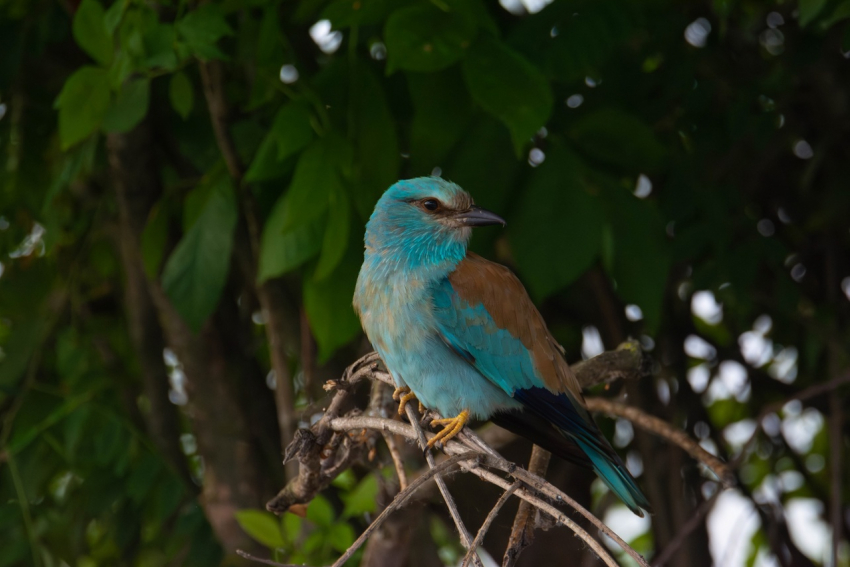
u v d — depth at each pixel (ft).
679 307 38.50
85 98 25.39
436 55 23.39
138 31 25.21
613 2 27.66
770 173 37.96
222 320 35.63
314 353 33.88
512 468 16.07
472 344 26.00
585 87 32.71
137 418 38.42
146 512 36.55
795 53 33.27
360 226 28.25
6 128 37.50
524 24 27.63
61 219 38.40
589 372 26.35
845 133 35.78
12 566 33.22
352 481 31.71
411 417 21.22
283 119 25.26
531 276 26.84
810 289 38.09
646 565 13.75
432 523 37.45
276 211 26.76
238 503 34.19
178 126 33.14
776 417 39.40
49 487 40.14
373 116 27.27
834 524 33.83
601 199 28.02
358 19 24.52
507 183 27.94
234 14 31.91
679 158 33.22
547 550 35.65
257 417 35.88
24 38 34.06
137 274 35.63
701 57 33.47
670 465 36.86
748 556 41.73
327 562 28.45
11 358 37.42
